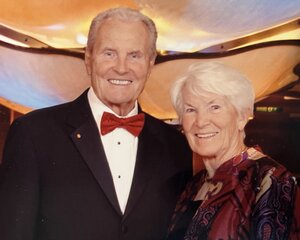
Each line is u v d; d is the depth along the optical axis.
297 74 2.24
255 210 1.40
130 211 1.71
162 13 2.08
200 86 1.54
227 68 1.56
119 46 1.71
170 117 2.31
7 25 2.10
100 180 1.68
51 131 1.71
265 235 1.36
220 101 1.55
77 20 2.13
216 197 1.50
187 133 1.62
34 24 2.13
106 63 1.72
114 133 1.79
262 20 2.07
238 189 1.46
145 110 2.29
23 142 1.67
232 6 2.02
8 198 1.62
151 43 1.78
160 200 1.78
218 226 1.44
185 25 2.11
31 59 2.16
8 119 2.74
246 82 1.55
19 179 1.62
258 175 1.45
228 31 2.11
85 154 1.70
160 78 2.16
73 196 1.66
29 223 1.61
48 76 2.22
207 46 2.12
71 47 2.15
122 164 1.77
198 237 1.48
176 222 1.67
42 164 1.66
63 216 1.65
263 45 2.10
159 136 1.89
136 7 2.08
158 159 1.83
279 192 1.40
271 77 2.20
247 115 1.57
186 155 1.92
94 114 1.81
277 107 3.00
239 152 1.57
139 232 1.72
